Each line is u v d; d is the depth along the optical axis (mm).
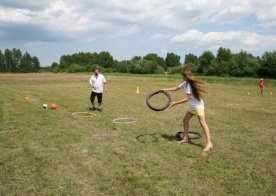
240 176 5746
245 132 9438
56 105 15750
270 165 6363
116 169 6125
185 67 7555
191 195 4977
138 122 11016
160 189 5188
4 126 10203
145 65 97812
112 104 16516
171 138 8625
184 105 16125
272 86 42438
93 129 9781
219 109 14883
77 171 6035
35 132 9344
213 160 6652
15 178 5699
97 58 140000
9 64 138250
